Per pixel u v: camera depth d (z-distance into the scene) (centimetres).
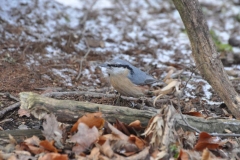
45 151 768
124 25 1611
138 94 1023
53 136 795
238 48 1499
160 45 1482
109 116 830
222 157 798
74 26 1528
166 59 1384
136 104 1017
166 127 778
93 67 1256
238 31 1653
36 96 812
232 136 824
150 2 1853
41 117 812
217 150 805
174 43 1513
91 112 825
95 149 759
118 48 1431
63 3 1686
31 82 1124
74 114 817
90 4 1739
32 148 770
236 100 923
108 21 1625
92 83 1166
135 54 1398
